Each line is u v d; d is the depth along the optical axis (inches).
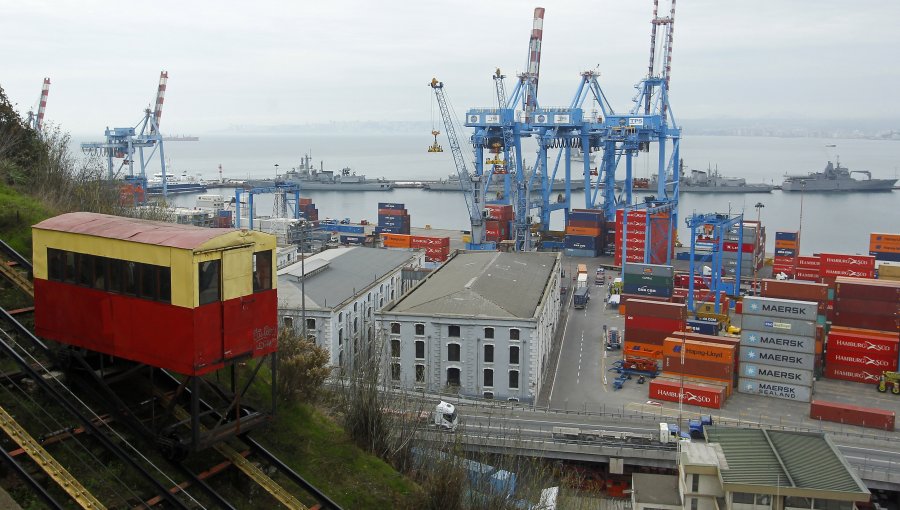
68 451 901.8
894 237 5246.1
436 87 6658.5
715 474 1813.5
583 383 3166.8
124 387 1049.5
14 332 1101.7
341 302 2999.5
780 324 3016.7
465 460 1378.0
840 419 2748.5
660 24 7608.3
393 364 2878.9
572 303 4778.5
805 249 7564.0
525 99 6860.2
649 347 3307.1
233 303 912.9
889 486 2207.2
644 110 6820.9
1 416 900.6
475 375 2844.5
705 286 4963.1
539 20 6712.6
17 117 1990.7
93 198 1974.7
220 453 983.6
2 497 795.4
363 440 1206.3
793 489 1691.7
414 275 3951.8
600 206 7657.5
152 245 892.6
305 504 976.9
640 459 2317.9
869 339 3250.5
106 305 948.6
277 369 1200.8
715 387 2947.8
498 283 3267.7
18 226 1418.6
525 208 6225.4
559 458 2337.6
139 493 872.3
